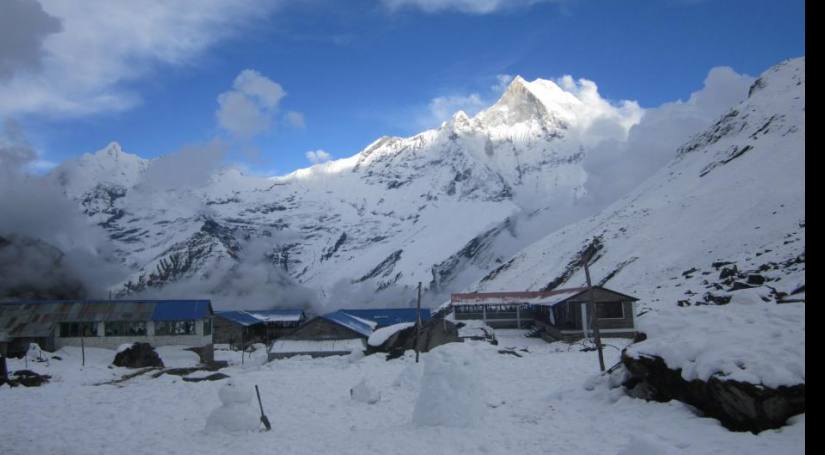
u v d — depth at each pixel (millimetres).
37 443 19359
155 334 54812
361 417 22547
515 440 16703
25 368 38031
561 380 28797
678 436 15070
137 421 22938
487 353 42688
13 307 54625
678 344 17781
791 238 80688
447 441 16906
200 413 24484
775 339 16094
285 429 20469
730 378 14938
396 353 45750
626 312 57281
